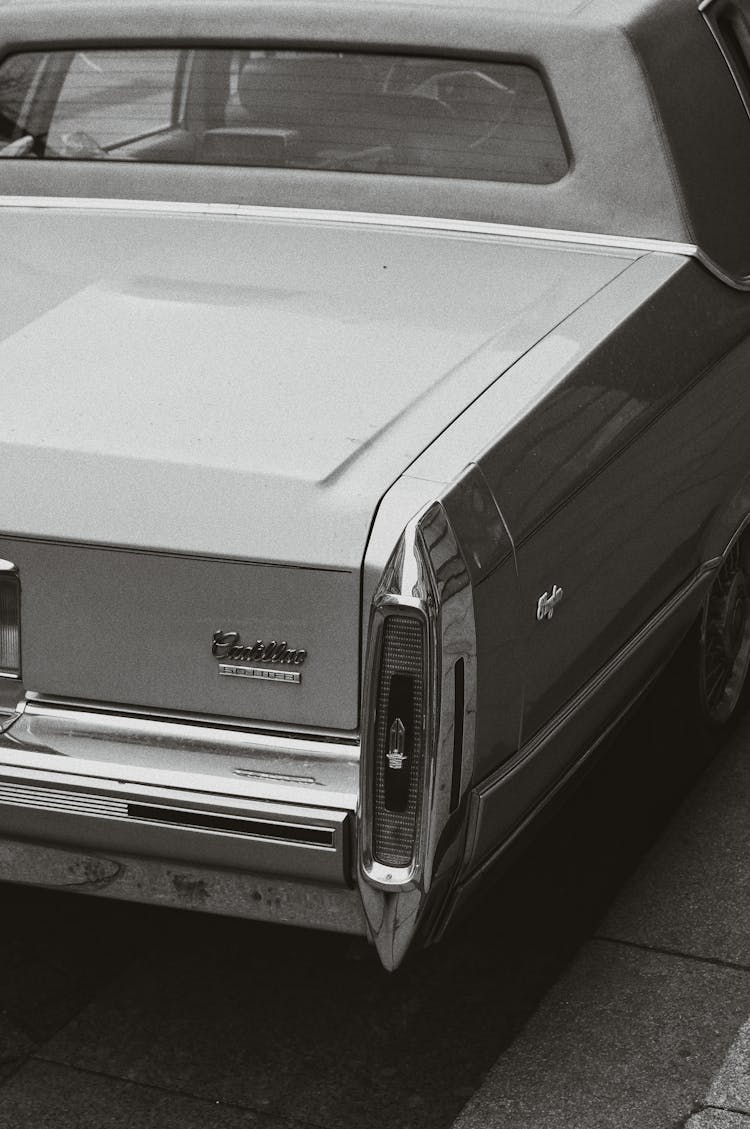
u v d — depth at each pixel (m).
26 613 3.05
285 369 3.31
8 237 4.05
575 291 3.67
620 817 4.23
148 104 4.28
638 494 3.49
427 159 4.09
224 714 2.97
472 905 3.21
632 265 3.82
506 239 3.99
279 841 2.90
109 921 3.84
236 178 4.18
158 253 3.93
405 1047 3.41
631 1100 3.23
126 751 3.00
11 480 3.03
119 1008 3.54
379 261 3.85
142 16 4.22
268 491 2.91
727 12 4.37
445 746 2.84
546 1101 3.23
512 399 3.16
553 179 4.00
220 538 2.89
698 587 3.95
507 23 3.95
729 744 4.58
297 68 4.14
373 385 3.24
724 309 3.93
